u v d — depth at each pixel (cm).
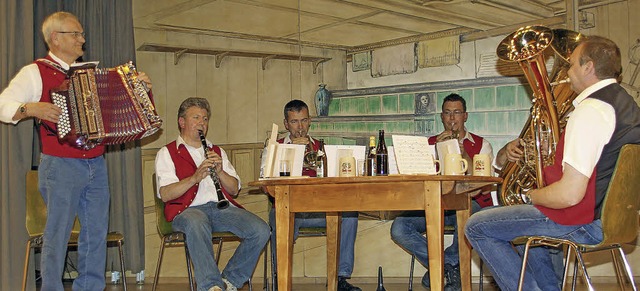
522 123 455
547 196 249
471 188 296
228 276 376
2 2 397
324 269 488
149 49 511
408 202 270
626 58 434
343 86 501
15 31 405
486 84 465
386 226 481
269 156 299
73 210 333
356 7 495
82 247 344
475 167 304
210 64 517
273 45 511
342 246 405
